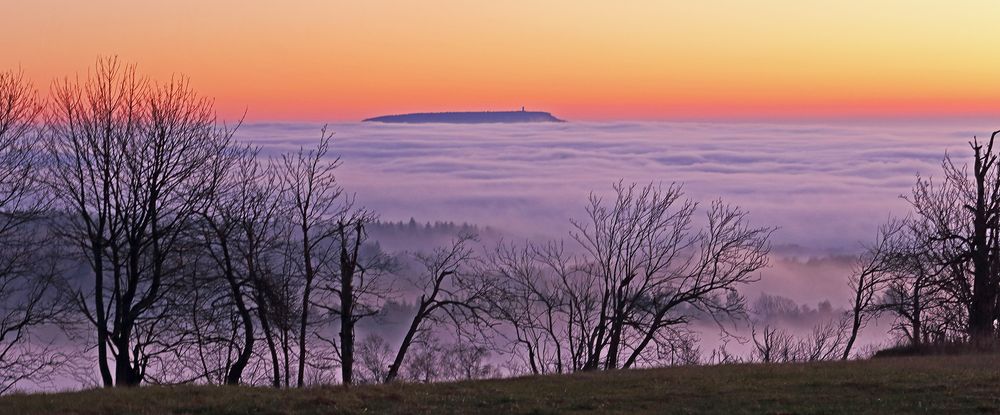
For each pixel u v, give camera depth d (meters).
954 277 35.19
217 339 27.28
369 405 18.19
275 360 27.06
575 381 21.30
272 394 19.42
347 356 27.19
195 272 27.25
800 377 21.05
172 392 19.92
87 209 27.14
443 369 30.73
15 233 27.66
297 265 28.33
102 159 27.09
